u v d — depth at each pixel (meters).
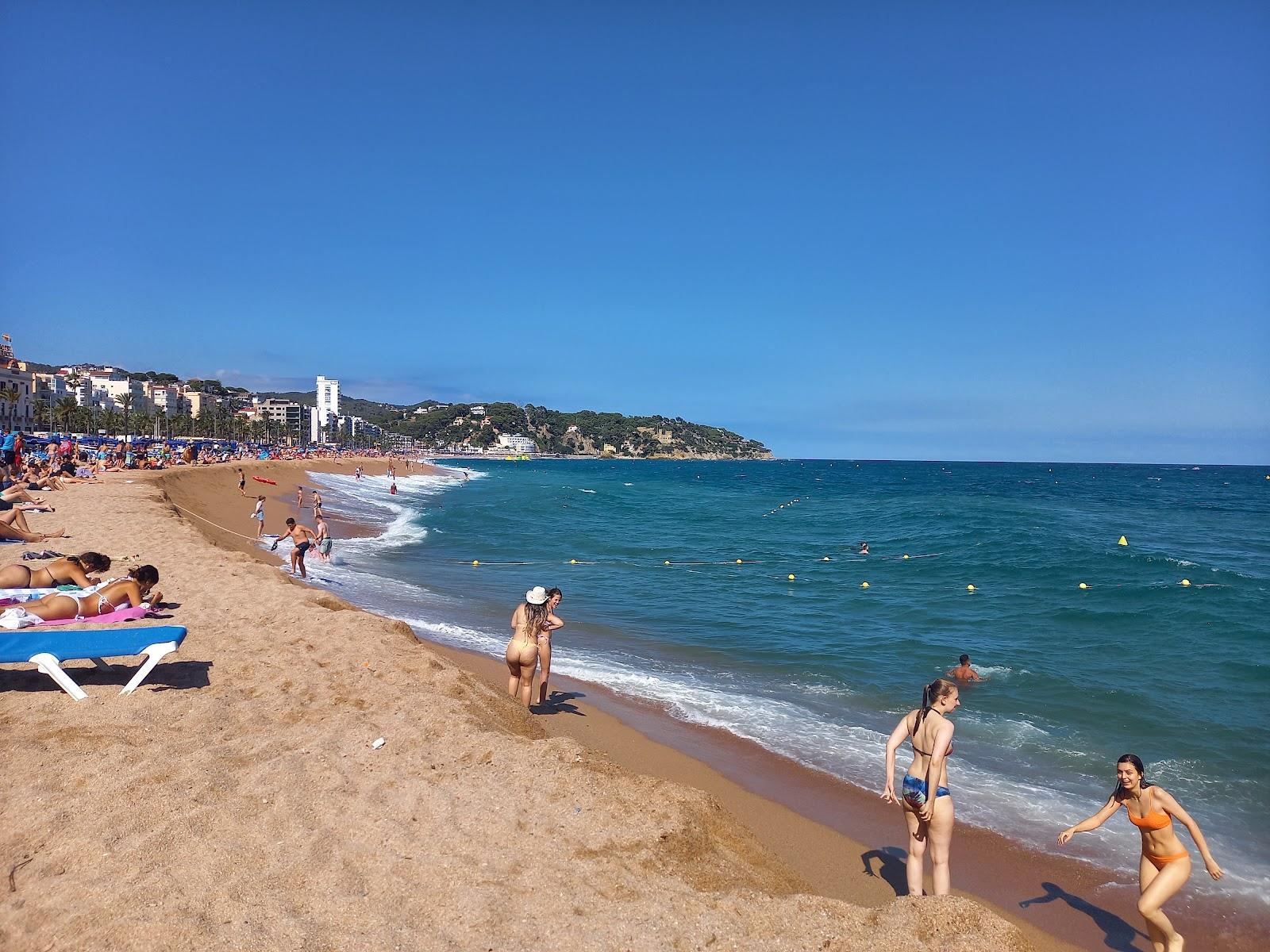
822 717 9.34
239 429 146.75
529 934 3.45
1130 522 39.22
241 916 3.42
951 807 4.91
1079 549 24.50
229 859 3.87
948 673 11.31
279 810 4.43
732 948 3.48
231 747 5.32
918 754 5.02
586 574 21.39
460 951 3.28
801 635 13.93
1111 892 5.76
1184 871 4.79
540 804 4.81
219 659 7.35
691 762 7.76
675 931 3.55
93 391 136.38
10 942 3.15
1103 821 5.11
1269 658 12.13
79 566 8.62
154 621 8.38
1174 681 10.97
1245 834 6.67
